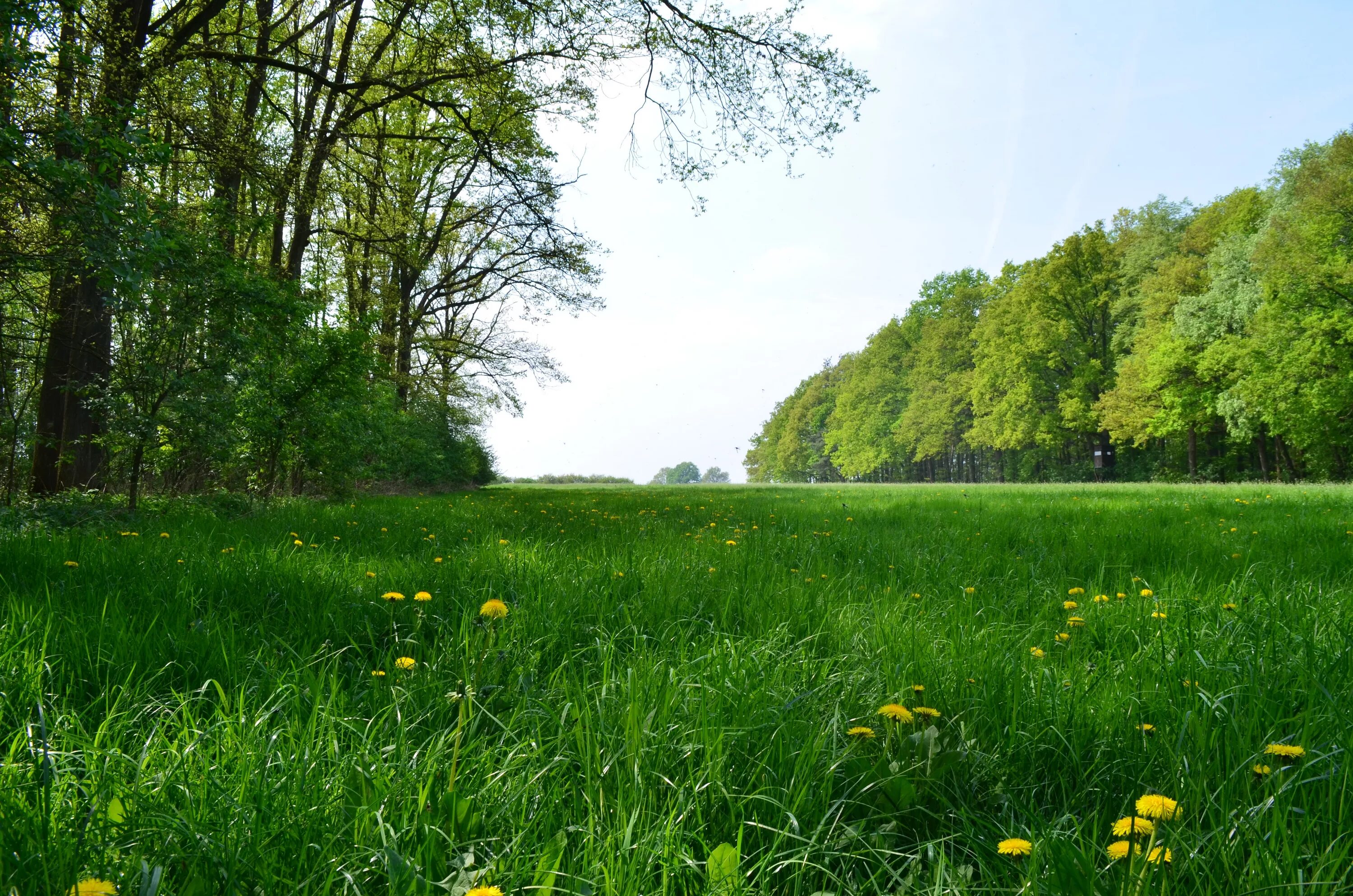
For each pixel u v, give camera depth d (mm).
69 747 1796
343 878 1341
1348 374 28281
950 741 1929
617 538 6805
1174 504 11883
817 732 2027
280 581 3855
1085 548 6043
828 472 93625
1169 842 1302
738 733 1939
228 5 16250
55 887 1207
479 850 1456
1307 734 1832
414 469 25656
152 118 11070
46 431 10539
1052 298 44094
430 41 15023
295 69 14023
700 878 1382
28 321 11805
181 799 1533
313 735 1873
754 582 4305
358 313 21797
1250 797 1583
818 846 1504
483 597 3645
